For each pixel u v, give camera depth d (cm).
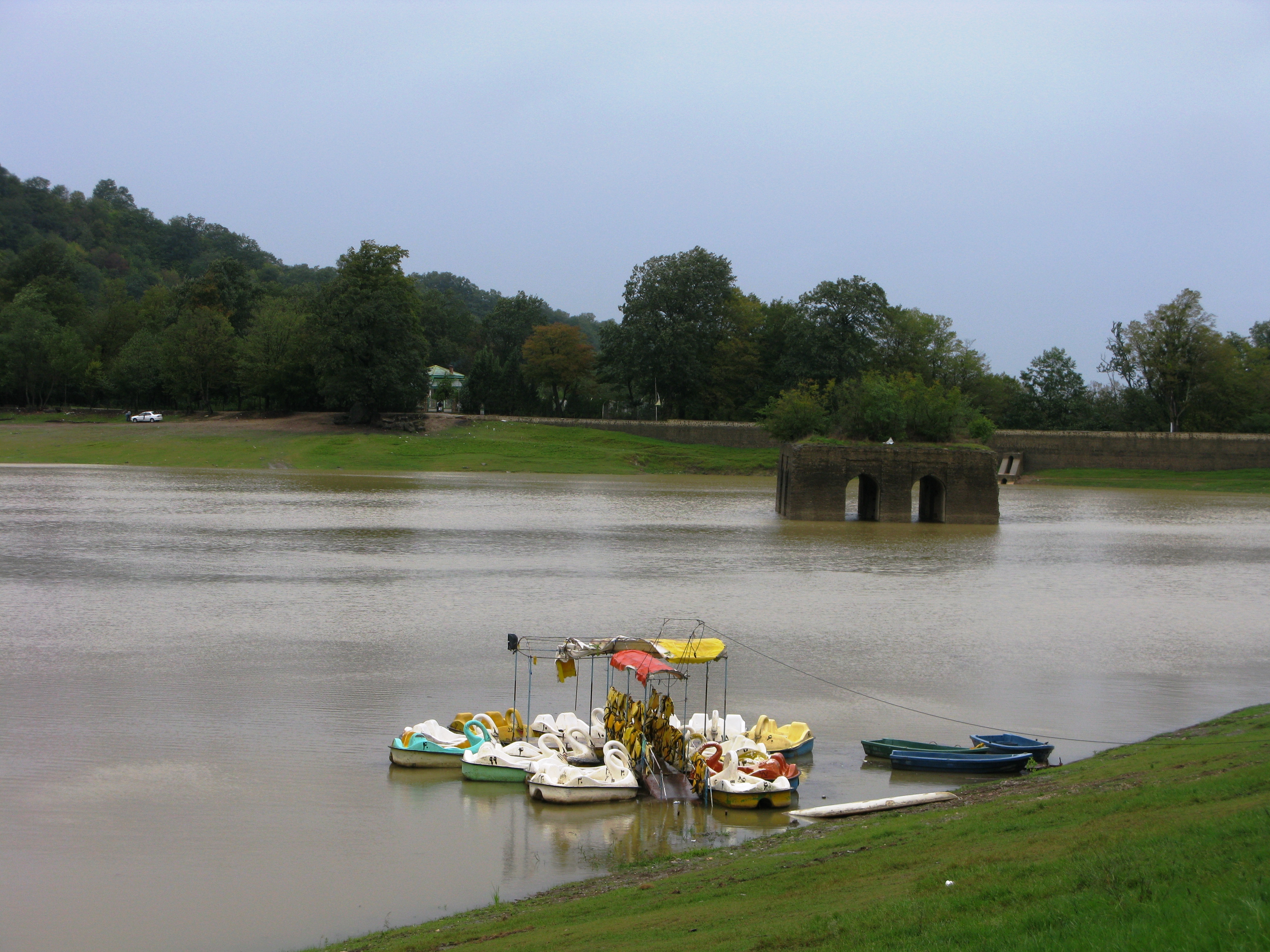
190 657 2717
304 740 2108
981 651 3056
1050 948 830
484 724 2106
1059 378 14050
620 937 1129
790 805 1834
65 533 5150
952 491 7269
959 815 1593
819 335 12138
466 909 1393
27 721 2155
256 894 1438
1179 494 10631
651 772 1977
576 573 4338
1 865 1511
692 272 12612
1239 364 13312
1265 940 756
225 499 7112
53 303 14950
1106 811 1399
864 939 960
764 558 5012
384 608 3456
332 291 11638
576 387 15012
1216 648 3136
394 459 10688
